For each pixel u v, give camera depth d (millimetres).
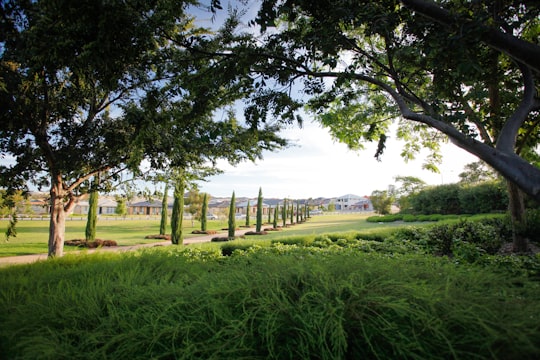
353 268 2186
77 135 6852
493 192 21969
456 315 1464
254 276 2197
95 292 2193
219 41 3830
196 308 1828
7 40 3443
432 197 28406
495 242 7344
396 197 39969
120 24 2807
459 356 1358
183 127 4621
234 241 8141
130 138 6297
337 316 1470
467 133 2725
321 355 1401
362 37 5270
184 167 7863
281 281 2008
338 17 2980
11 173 6523
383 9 3215
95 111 7227
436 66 3289
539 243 6559
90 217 16266
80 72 3314
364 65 4211
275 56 3641
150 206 69500
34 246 13836
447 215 24766
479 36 2285
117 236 20953
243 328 1583
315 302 1701
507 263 4016
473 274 2111
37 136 6387
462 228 8289
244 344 1520
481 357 1291
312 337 1414
